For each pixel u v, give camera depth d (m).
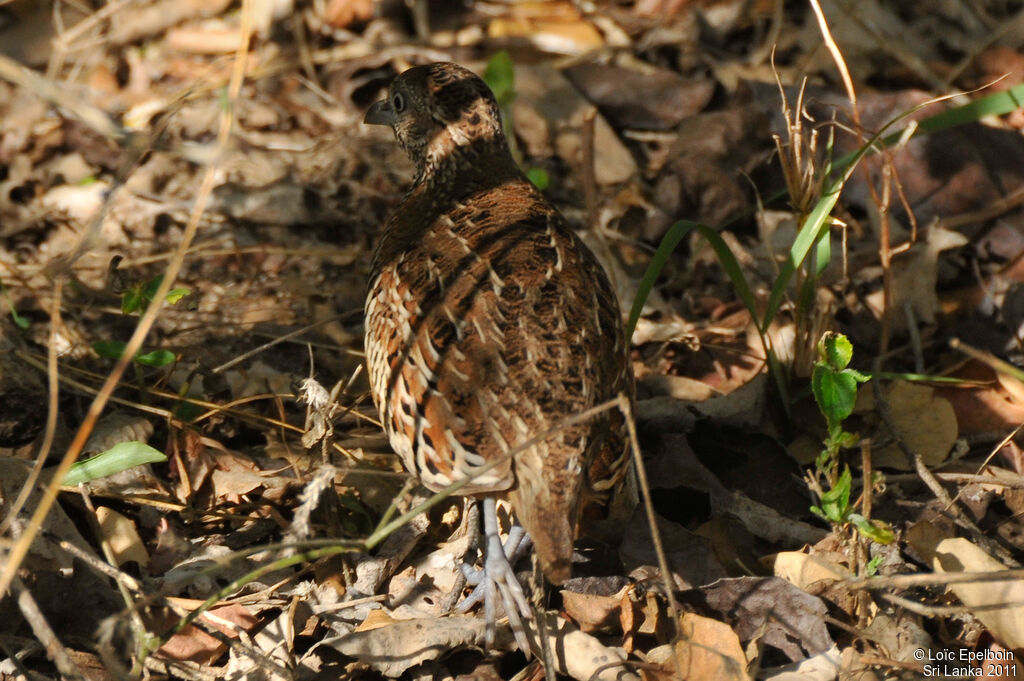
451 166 9.28
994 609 7.07
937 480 8.70
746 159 12.27
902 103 12.47
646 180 12.84
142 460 7.80
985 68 14.22
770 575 8.03
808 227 8.62
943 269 11.46
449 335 7.24
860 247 11.60
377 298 8.05
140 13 14.37
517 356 7.10
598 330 7.48
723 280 11.54
